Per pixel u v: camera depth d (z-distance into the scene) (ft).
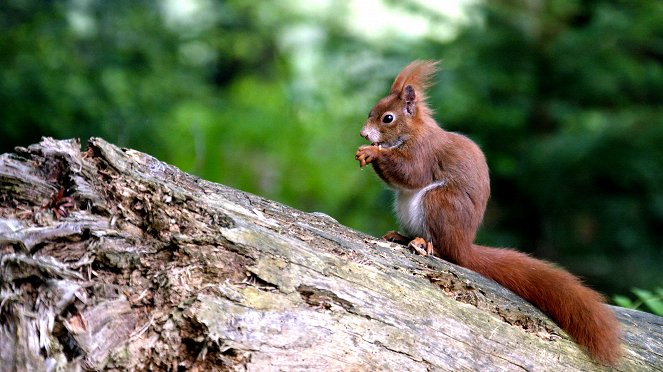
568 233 50.67
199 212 18.02
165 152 56.75
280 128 76.33
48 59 49.47
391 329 17.99
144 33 60.70
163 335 16.10
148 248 17.17
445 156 24.79
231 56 94.63
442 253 23.71
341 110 75.31
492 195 51.19
